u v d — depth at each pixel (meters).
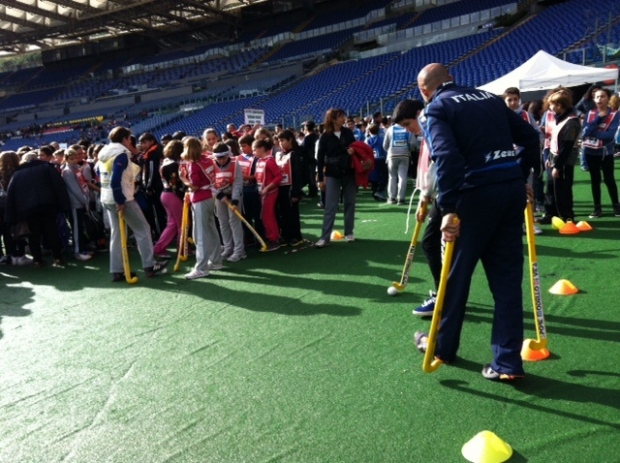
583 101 9.69
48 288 6.12
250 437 2.71
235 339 4.04
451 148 2.71
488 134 2.84
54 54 48.62
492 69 21.95
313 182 11.72
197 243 5.91
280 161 7.15
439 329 3.14
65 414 3.10
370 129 10.43
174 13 38.38
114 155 5.73
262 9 40.66
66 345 4.21
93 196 8.20
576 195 8.74
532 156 3.11
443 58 26.00
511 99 6.05
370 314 4.30
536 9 27.33
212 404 3.08
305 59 34.81
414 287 4.89
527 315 3.99
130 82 41.69
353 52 32.81
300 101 28.08
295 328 4.15
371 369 3.34
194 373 3.51
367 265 5.82
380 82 26.45
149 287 5.74
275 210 7.27
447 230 2.77
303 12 39.91
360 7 37.88
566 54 19.53
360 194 11.80
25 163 6.91
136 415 3.03
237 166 6.49
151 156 7.71
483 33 27.38
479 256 2.96
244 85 34.56
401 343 3.68
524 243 5.98
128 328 4.49
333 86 28.48
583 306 4.04
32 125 38.53
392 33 32.03
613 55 17.88
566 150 6.01
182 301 5.12
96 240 8.02
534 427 2.60
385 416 2.80
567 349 3.38
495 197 2.83
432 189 3.86
